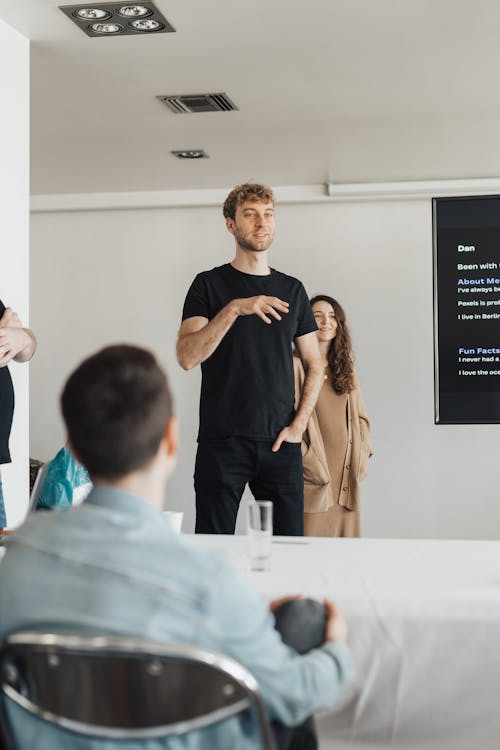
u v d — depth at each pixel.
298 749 1.28
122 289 6.66
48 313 6.76
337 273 6.41
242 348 2.96
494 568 1.77
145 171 5.79
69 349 6.73
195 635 0.99
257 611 1.04
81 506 1.05
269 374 2.97
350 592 1.58
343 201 6.38
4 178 3.22
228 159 5.45
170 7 3.10
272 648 1.05
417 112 4.47
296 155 5.36
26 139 3.38
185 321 3.08
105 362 1.08
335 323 4.99
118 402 1.05
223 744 1.05
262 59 3.67
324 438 4.93
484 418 5.76
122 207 6.54
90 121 4.58
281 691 1.06
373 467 6.36
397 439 6.34
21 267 3.31
